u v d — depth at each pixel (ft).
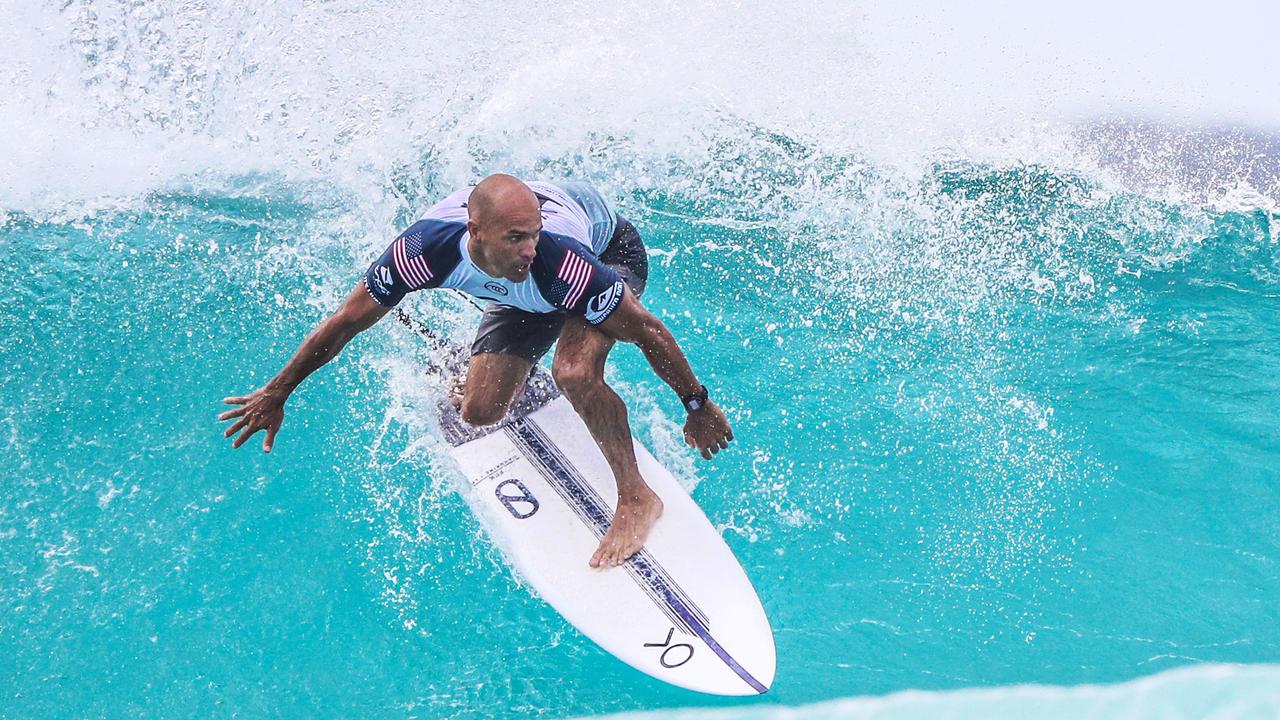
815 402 70.69
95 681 53.47
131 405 68.33
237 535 60.85
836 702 52.85
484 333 59.21
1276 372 73.87
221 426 67.05
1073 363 74.79
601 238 57.93
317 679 54.08
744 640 53.98
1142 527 62.64
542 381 64.85
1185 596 58.49
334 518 61.93
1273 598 58.34
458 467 62.23
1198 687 53.31
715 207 89.45
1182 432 69.10
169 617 56.54
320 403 68.39
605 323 52.70
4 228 82.89
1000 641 56.08
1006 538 61.72
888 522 62.85
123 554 59.52
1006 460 66.74
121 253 81.30
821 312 78.59
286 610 57.21
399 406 67.97
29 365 70.64
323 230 85.30
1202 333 77.41
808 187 91.61
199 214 85.76
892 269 83.25
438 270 50.60
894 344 75.87
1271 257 85.61
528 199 47.60
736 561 57.06
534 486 60.70
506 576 59.26
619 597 55.83
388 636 56.13
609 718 52.37
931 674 54.39
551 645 55.98
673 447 66.39
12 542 59.57
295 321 75.77
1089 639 56.13
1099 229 88.22
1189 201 91.66
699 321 77.15
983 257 84.79
